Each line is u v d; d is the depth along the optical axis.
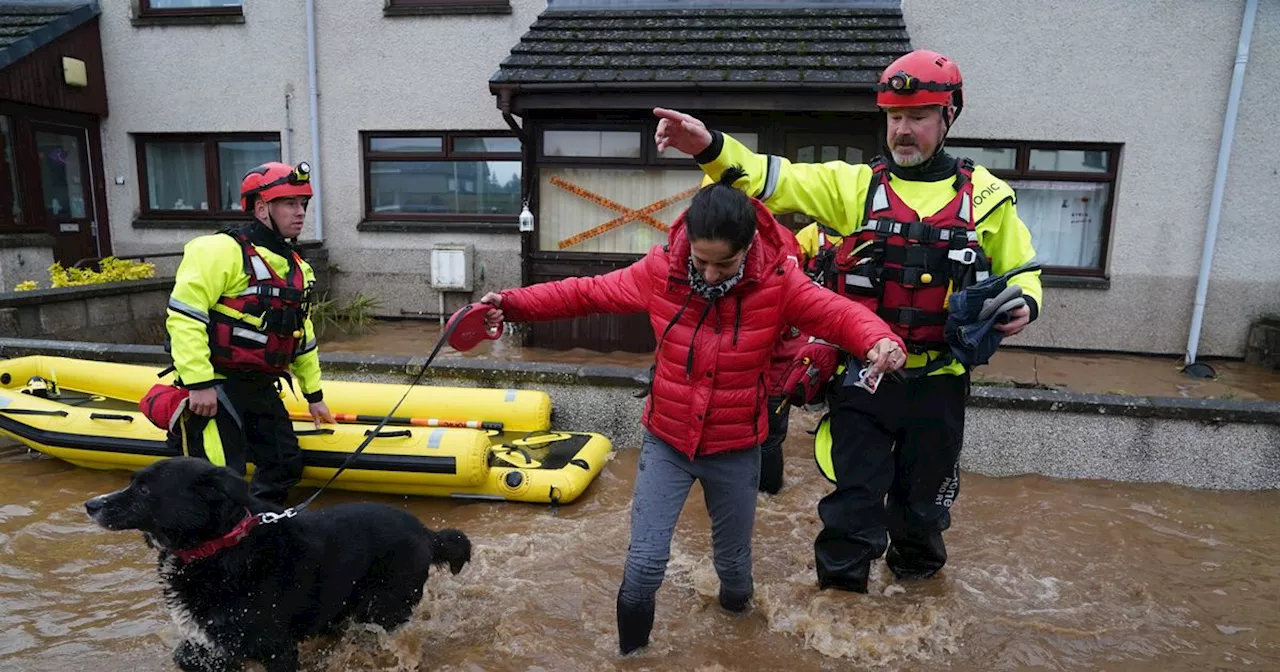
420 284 9.91
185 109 10.12
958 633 3.05
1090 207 8.73
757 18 8.61
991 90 8.48
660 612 3.18
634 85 7.38
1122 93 8.30
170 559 2.51
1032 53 8.37
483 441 4.28
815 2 8.75
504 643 2.95
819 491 4.55
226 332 3.60
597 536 3.90
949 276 2.88
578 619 3.14
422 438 4.29
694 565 3.61
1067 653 2.96
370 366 5.48
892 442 3.15
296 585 2.56
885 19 8.38
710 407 2.60
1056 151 8.66
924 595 3.34
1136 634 3.09
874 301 2.98
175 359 3.44
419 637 2.99
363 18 9.55
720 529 2.88
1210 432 4.62
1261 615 3.26
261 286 3.66
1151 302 8.55
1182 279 8.48
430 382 5.41
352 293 10.09
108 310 7.53
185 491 2.36
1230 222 8.35
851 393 3.08
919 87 2.76
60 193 10.01
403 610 2.98
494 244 9.67
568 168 8.12
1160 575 3.59
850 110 7.27
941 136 2.91
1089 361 8.31
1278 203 8.24
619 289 2.75
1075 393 4.85
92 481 4.57
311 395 4.18
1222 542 3.94
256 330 3.66
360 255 10.00
